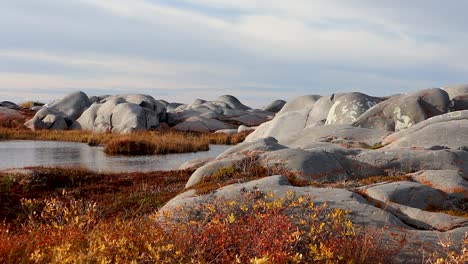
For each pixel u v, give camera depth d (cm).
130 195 1486
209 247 534
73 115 5475
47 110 5050
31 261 519
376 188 970
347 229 622
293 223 618
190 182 1352
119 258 478
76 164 2517
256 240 520
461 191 1055
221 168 1336
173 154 3141
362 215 766
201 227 588
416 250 632
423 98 2258
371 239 615
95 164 2541
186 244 539
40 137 4084
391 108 2261
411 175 1181
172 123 5556
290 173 1254
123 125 4669
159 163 2630
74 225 610
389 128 2206
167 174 1975
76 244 555
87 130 4812
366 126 2259
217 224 577
